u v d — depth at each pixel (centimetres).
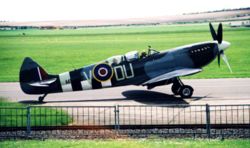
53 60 8812
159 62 3884
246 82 4772
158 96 3894
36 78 3725
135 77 3816
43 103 3619
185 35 17675
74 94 4181
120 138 2131
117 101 3634
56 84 3734
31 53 10756
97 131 2308
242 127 2311
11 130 2334
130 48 11819
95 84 3772
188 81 5053
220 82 4850
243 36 15288
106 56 9594
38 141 2027
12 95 4175
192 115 2739
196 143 1919
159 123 2498
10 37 19862
